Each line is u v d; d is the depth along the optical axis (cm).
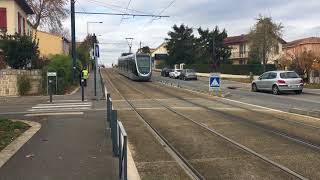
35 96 3088
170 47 10156
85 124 1559
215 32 8725
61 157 966
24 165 888
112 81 5716
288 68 5000
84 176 797
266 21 6800
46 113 2003
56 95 3167
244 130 1421
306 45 6544
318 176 826
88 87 4106
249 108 2206
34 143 1152
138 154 1058
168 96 3136
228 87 4369
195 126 1527
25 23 4694
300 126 1514
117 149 966
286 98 2955
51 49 6172
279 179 809
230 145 1155
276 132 1373
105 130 1398
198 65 8631
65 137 1254
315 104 2486
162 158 1008
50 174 813
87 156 977
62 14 6394
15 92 3189
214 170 884
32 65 3597
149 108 2214
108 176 797
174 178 827
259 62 7188
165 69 7675
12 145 1120
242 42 9156
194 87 4353
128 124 1596
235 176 834
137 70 5669
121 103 2530
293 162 945
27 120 1728
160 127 1511
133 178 804
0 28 3788
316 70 4647
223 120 1691
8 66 3372
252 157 1001
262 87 3541
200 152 1070
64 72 3528
